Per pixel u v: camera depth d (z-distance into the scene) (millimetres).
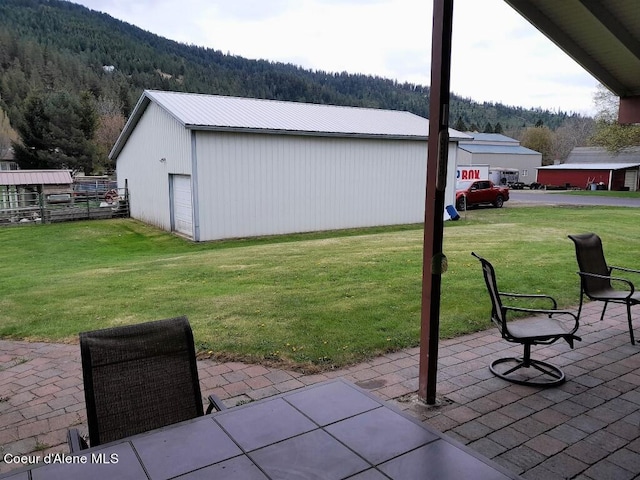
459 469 1600
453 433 2836
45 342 4621
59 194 22609
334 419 1922
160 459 1627
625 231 11922
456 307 5289
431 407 3158
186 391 2271
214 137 13297
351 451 1694
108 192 22312
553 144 62031
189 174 13469
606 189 40062
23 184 20766
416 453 1689
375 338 4371
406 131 17094
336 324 4738
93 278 7641
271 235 14672
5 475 1544
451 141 18250
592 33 4219
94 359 2131
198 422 1887
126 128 18312
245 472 1559
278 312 5145
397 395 3342
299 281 6652
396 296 5746
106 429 2086
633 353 4141
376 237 11594
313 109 18312
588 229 12383
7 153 43156
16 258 11602
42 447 2781
